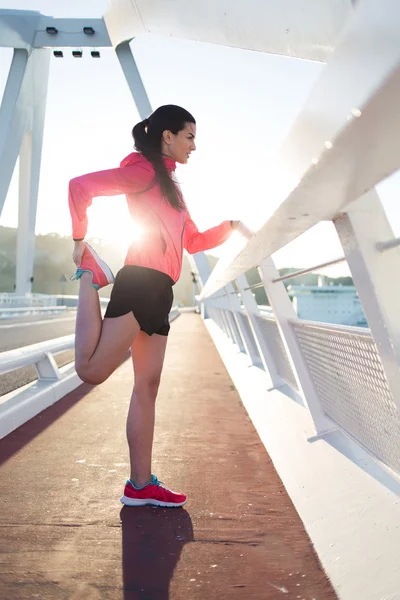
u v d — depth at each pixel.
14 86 30.58
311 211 1.42
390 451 2.14
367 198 1.41
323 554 2.02
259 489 2.91
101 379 2.39
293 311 3.22
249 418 4.97
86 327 2.35
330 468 2.66
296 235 1.92
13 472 3.08
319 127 0.93
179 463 3.41
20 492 2.74
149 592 1.75
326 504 2.36
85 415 4.80
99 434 4.07
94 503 2.61
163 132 2.41
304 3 1.20
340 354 2.35
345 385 2.44
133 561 1.98
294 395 4.41
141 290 2.34
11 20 30.20
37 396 4.89
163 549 2.10
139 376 2.58
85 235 2.38
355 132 0.83
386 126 0.81
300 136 1.06
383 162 0.99
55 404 5.34
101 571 1.90
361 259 1.42
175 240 2.42
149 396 2.59
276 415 4.11
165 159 2.44
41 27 30.88
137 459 2.58
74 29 30.75
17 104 30.61
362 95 0.73
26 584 1.78
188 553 2.07
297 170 1.11
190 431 4.37
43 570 1.89
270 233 1.87
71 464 3.27
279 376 4.98
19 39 30.59
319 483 2.59
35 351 5.17
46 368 5.80
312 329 2.67
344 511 2.20
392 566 1.71
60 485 2.87
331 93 0.86
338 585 1.79
